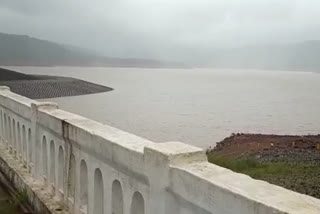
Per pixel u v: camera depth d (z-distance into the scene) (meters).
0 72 78.75
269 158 20.14
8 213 7.75
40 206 7.01
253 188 3.35
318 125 38.81
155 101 63.69
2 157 10.00
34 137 8.08
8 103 10.28
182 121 38.91
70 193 6.50
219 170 3.84
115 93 79.19
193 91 97.00
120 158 4.90
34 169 8.25
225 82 158.88
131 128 33.34
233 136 28.75
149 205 4.41
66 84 78.12
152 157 4.29
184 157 4.10
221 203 3.40
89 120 6.56
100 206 5.69
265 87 125.38
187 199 3.80
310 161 19.14
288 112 50.88
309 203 3.03
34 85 70.81
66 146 6.55
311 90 111.75
